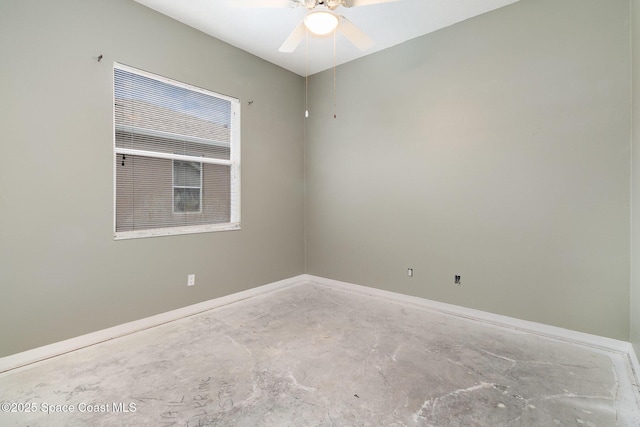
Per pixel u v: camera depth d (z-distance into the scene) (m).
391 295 3.67
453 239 3.19
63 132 2.36
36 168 2.24
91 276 2.52
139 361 2.24
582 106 2.49
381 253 3.75
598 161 2.43
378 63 3.68
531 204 2.74
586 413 1.70
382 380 2.01
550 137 2.63
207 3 2.75
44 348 2.29
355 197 3.96
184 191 3.21
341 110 4.07
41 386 1.93
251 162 3.77
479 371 2.11
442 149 3.23
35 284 2.25
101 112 2.56
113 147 2.64
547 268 2.68
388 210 3.67
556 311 2.64
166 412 1.70
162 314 2.97
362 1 1.99
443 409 1.73
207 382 1.98
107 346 2.47
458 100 3.11
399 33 3.27
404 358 2.29
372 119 3.77
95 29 2.50
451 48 3.13
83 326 2.48
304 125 4.48
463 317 3.10
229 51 3.48
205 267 3.32
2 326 2.12
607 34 2.38
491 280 2.97
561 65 2.56
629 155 2.31
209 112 3.38
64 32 2.34
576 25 2.49
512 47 2.78
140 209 2.87
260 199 3.89
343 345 2.49
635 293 2.18
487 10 2.88
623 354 2.33
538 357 2.30
